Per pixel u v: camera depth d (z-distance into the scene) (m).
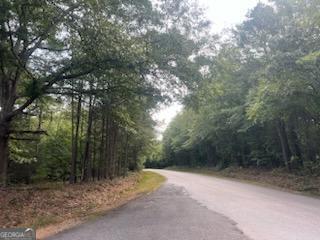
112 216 12.22
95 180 26.20
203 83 17.55
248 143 43.22
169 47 15.63
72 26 12.57
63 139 36.66
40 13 12.20
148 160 96.12
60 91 16.72
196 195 18.94
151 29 15.60
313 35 21.47
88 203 15.51
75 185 20.81
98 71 14.93
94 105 23.62
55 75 15.20
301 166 31.08
